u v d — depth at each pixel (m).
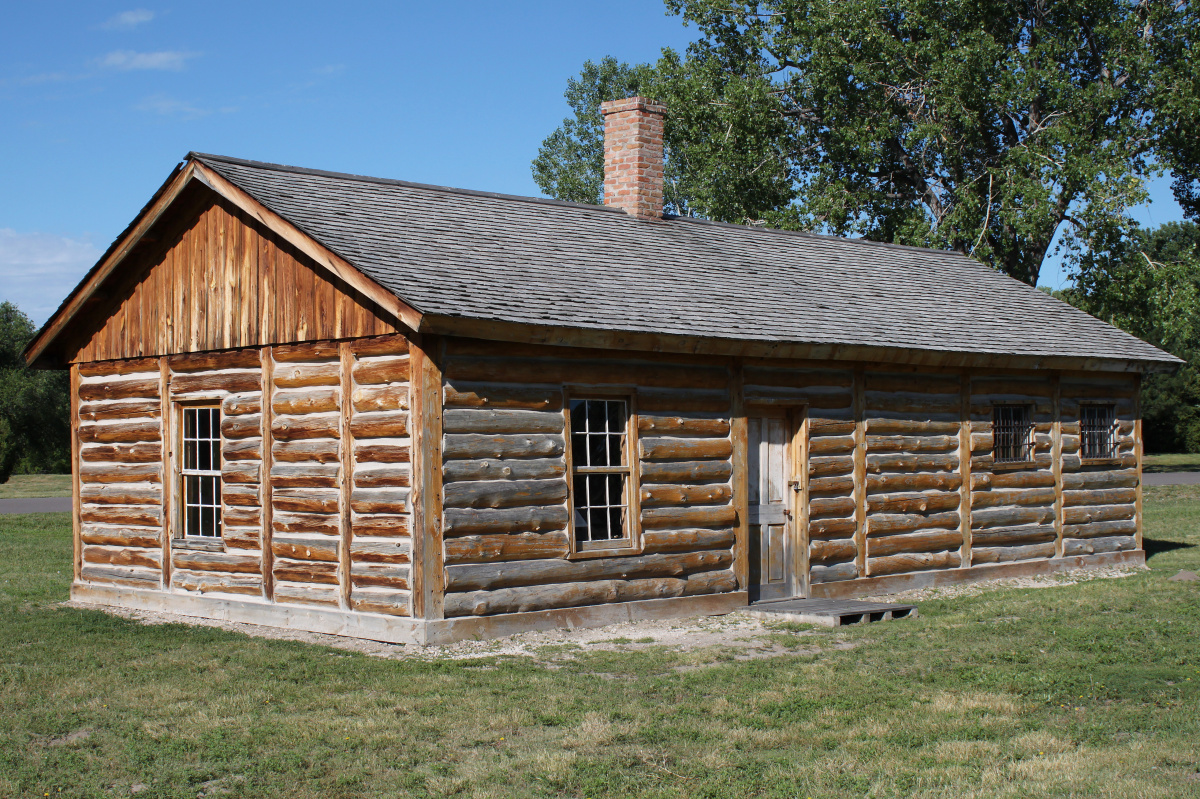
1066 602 11.67
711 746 6.40
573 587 10.24
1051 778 5.78
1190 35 25.86
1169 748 6.28
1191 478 34.41
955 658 8.80
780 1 29.42
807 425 12.32
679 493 11.07
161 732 6.71
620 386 10.69
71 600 12.64
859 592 12.66
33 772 5.95
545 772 5.93
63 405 51.62
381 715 7.04
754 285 13.11
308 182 11.87
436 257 10.51
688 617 11.00
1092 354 14.76
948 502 13.62
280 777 5.89
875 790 5.64
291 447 10.51
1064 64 27.78
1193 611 10.93
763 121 28.22
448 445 9.50
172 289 11.82
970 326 14.32
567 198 49.72
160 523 11.84
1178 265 25.97
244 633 10.22
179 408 11.80
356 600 9.88
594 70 51.69
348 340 10.03
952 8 26.52
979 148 28.05
